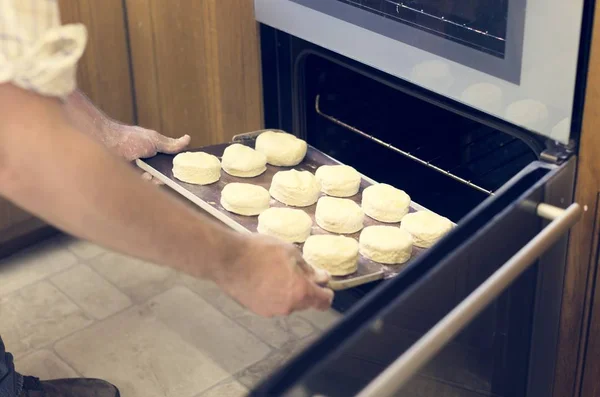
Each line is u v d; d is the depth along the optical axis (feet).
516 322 3.89
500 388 4.01
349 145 5.60
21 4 2.40
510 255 3.66
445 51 4.17
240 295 3.14
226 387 5.31
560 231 3.64
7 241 6.39
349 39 4.62
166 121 5.78
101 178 2.57
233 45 5.19
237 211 4.69
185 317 5.89
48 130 2.47
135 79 5.81
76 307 5.99
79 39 2.52
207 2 5.05
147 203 2.71
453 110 4.41
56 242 6.65
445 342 3.10
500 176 4.84
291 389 2.57
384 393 2.87
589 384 4.48
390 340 2.98
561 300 4.27
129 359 5.54
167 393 5.29
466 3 3.97
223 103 5.38
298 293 3.18
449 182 5.14
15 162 2.48
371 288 4.51
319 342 2.77
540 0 3.68
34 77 2.43
